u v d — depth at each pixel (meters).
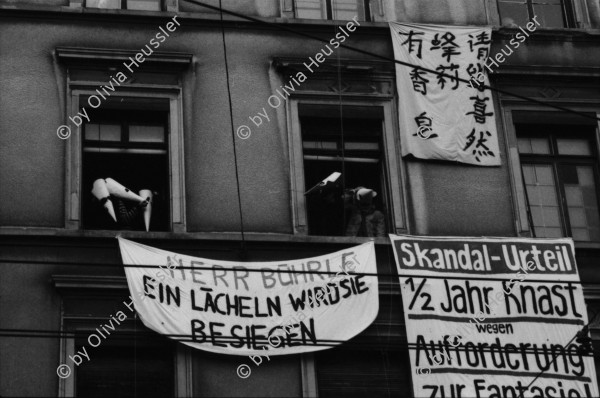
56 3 26.34
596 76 27.70
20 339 23.48
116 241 24.42
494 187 26.47
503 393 24.34
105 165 25.59
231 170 25.62
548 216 26.81
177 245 24.62
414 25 27.34
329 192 25.98
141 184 25.62
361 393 24.34
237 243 24.86
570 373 24.70
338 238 25.16
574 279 25.59
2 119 25.19
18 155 24.98
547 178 27.12
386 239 25.38
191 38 26.50
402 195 26.06
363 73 26.86
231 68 26.42
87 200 25.33
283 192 25.62
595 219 26.98
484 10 28.05
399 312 24.86
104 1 26.69
